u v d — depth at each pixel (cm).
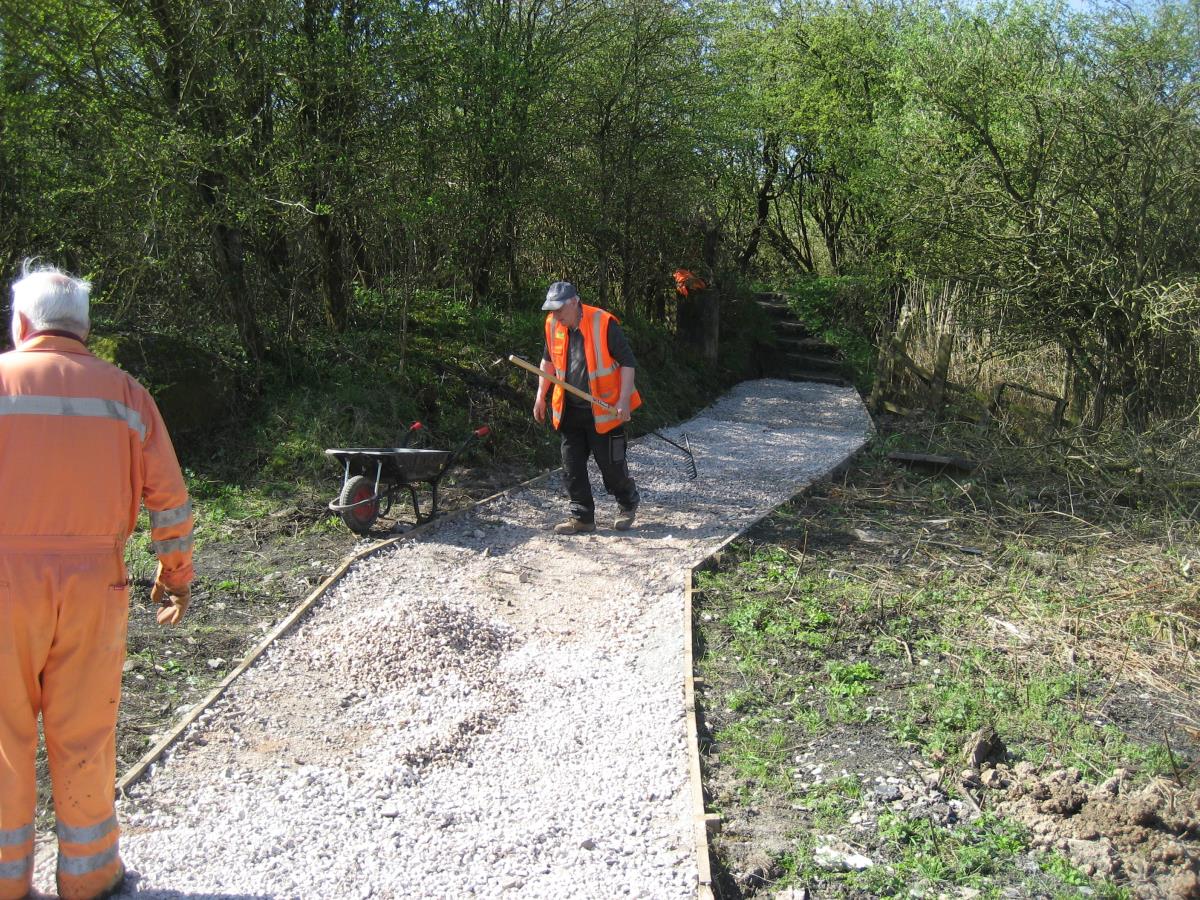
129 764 399
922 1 1510
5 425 288
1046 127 1016
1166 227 973
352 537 685
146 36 745
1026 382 1137
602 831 366
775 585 629
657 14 1182
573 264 1296
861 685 493
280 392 859
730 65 1401
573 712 457
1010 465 922
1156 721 467
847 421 1193
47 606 287
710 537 717
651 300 1409
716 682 492
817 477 895
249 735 425
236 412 825
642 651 530
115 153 729
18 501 286
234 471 772
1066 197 1025
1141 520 776
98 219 790
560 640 541
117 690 308
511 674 492
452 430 899
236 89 788
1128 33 994
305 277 941
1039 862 355
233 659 499
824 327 1620
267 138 834
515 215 1112
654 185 1243
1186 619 576
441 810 375
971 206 1034
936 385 1162
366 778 394
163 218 783
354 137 878
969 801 392
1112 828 368
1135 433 939
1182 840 367
